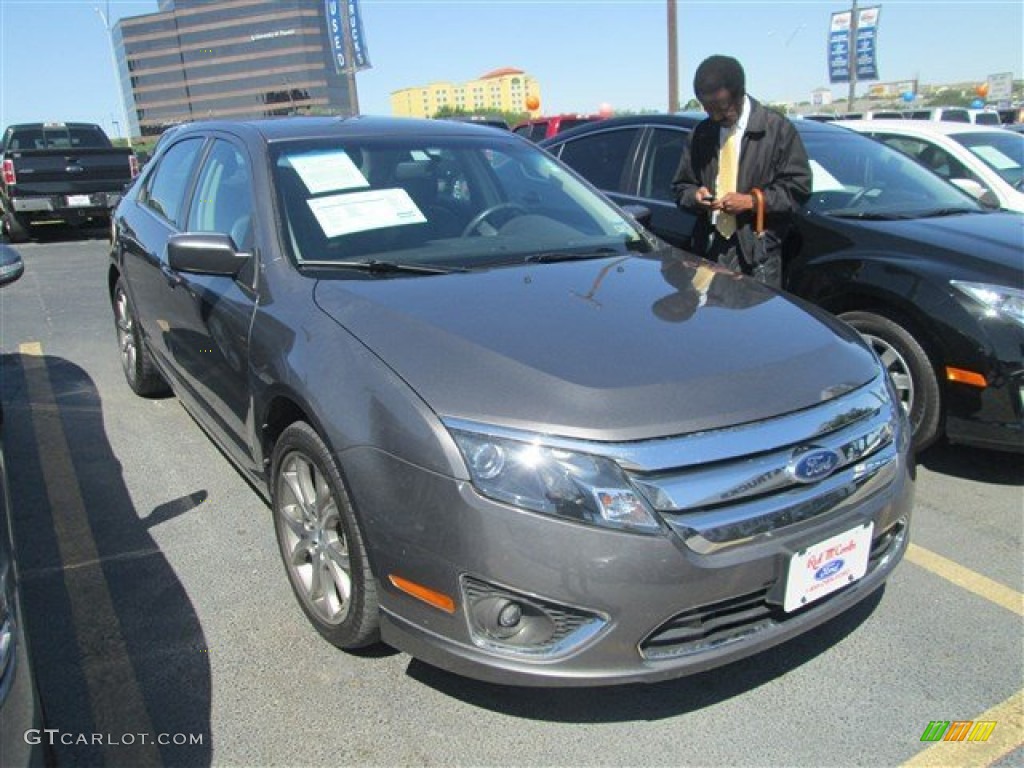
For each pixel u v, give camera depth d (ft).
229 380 10.62
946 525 11.96
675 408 7.15
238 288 10.46
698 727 8.02
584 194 12.98
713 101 13.88
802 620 7.66
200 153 13.52
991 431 12.45
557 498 6.83
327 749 7.76
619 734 7.93
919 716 8.16
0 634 5.77
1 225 40.37
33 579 10.50
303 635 9.34
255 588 10.26
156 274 13.52
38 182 39.52
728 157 14.48
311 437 8.48
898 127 25.53
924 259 13.19
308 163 11.27
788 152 13.93
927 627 9.53
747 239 14.34
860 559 7.88
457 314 8.46
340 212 10.71
